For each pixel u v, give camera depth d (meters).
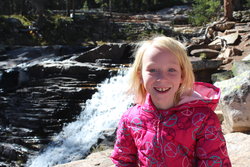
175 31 24.12
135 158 1.96
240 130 4.33
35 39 22.31
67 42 22.70
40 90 11.80
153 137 1.78
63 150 8.71
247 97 4.24
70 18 25.53
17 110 11.12
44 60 16.77
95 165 3.67
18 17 25.02
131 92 2.07
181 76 1.84
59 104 10.88
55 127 10.20
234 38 15.20
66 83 11.86
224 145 1.72
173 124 1.75
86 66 12.22
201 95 1.93
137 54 1.92
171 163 1.75
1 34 21.98
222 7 27.61
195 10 26.19
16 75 13.30
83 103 10.80
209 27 17.67
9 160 9.17
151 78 1.77
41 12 24.14
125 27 25.72
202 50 14.04
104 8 35.09
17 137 9.88
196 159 1.74
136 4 35.56
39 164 8.59
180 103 1.77
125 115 1.96
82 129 9.81
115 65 13.25
